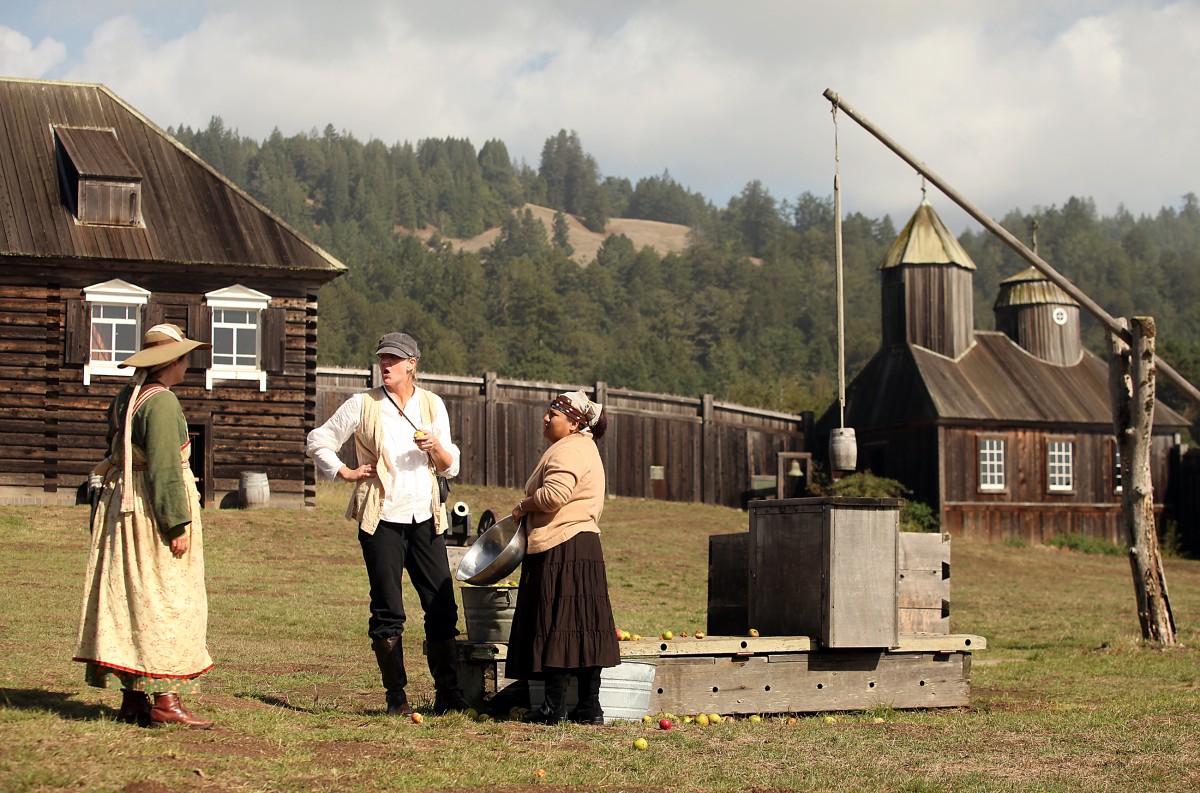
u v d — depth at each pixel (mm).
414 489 7500
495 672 7949
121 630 6195
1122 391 15359
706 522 32219
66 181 25922
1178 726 8227
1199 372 89250
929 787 6145
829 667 8719
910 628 9328
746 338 155875
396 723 7145
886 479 34844
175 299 25562
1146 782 6445
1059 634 16547
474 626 8188
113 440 6391
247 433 25859
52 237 24625
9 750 5410
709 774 6277
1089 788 6258
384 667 7559
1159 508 38062
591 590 7441
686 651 8203
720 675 8359
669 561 24828
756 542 9281
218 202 26875
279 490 25922
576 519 7500
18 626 12211
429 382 33312
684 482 36344
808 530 8805
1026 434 36156
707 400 36750
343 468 7438
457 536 9367
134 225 25516
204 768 5555
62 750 5516
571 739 6992
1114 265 192375
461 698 7805
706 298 160750
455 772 5953
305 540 22438
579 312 155625
